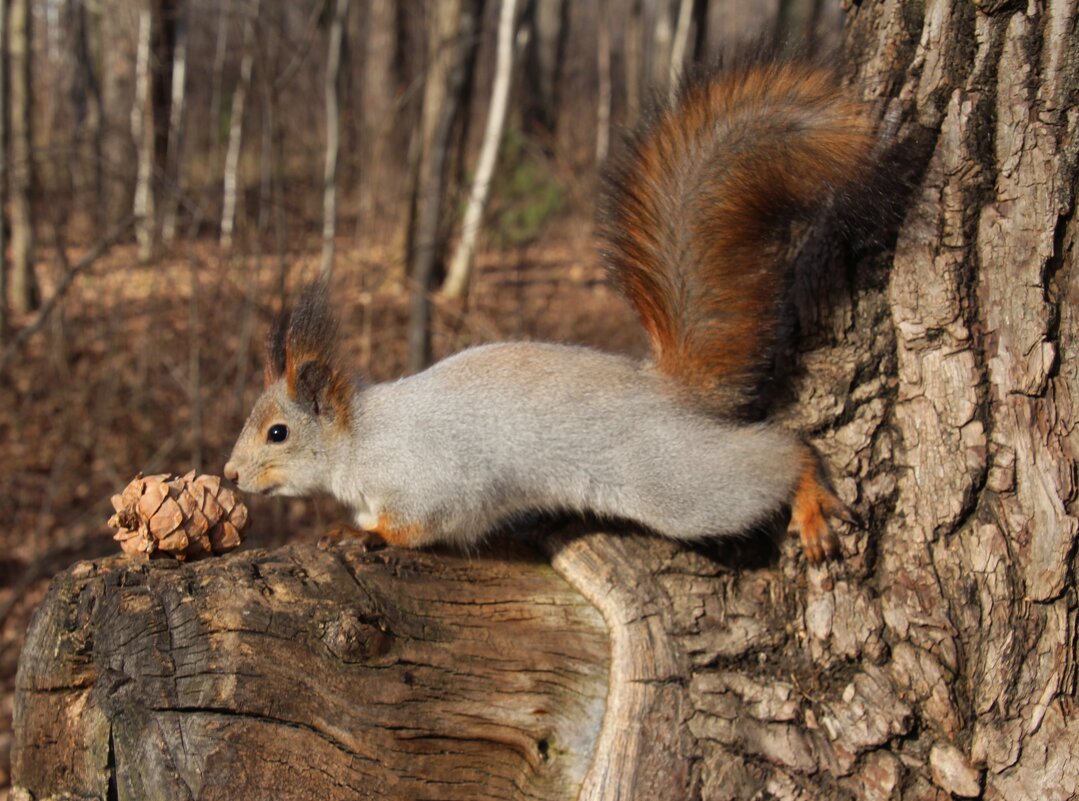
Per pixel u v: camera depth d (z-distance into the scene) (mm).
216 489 710
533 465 739
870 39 736
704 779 675
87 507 1382
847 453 718
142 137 1680
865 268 722
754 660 697
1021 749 671
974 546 691
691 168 750
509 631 707
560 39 3137
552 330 1792
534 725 693
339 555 715
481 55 2777
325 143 2098
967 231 702
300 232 1655
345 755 672
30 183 1832
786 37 751
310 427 773
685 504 725
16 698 693
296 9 2209
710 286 747
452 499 744
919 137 709
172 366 1403
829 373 727
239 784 660
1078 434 685
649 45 4258
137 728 664
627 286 764
